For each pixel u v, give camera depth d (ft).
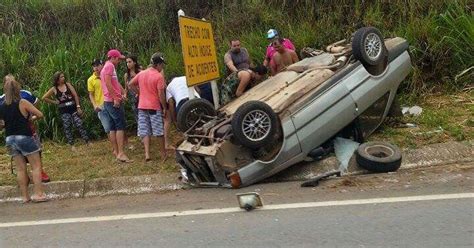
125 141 32.19
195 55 26.14
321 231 16.19
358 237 15.43
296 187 21.57
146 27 40.42
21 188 23.71
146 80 27.22
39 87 36.37
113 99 27.81
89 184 24.67
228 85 28.17
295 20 38.45
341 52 26.03
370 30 24.86
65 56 37.68
